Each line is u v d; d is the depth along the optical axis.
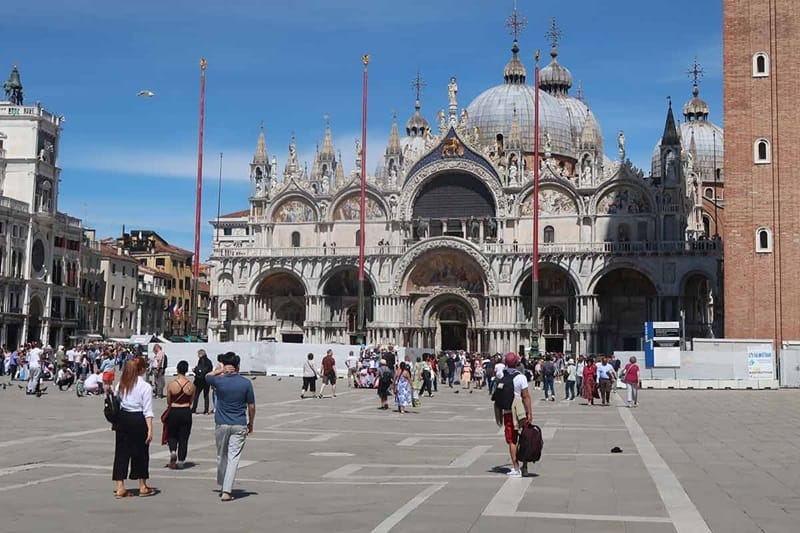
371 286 124.31
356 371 74.50
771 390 73.19
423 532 17.52
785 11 80.25
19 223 113.06
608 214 114.25
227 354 22.02
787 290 78.50
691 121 160.88
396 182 123.25
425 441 35.00
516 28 135.75
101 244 145.75
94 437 33.66
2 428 36.72
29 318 115.31
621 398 63.88
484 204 120.81
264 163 129.12
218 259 127.19
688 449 31.86
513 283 115.12
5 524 18.05
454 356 90.31
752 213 79.88
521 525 18.19
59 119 123.12
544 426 41.62
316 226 126.00
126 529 17.80
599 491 22.53
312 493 22.33
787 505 20.62
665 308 108.88
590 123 119.19
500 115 136.25
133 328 150.88
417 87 167.50
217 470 24.25
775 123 79.88
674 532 17.59
